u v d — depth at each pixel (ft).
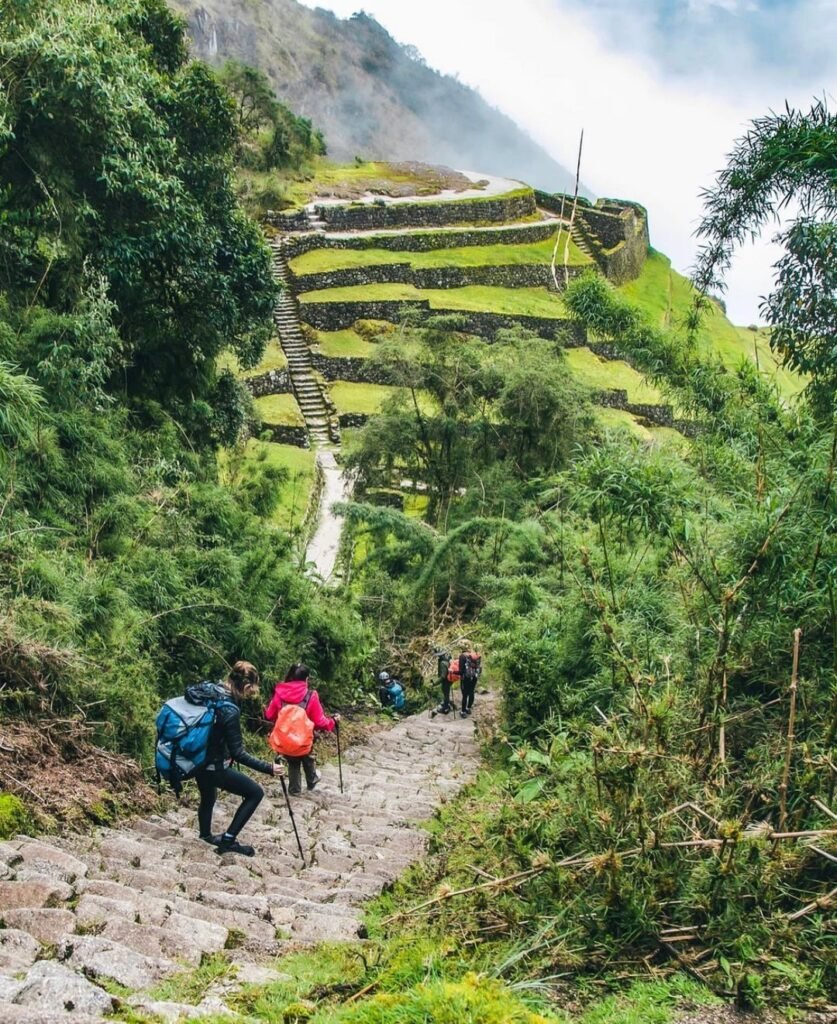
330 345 136.26
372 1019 11.64
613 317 30.68
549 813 18.10
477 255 175.83
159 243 52.34
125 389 55.62
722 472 25.91
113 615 30.89
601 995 14.16
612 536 33.40
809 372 25.77
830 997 13.66
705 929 15.11
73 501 36.96
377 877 21.44
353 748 42.34
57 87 44.68
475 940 16.03
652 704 18.62
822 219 24.84
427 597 64.90
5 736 23.72
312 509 88.74
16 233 49.01
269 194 178.09
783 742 18.71
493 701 55.42
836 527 20.40
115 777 25.26
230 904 17.80
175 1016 11.62
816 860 16.01
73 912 14.98
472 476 76.74
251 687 22.66
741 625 20.77
